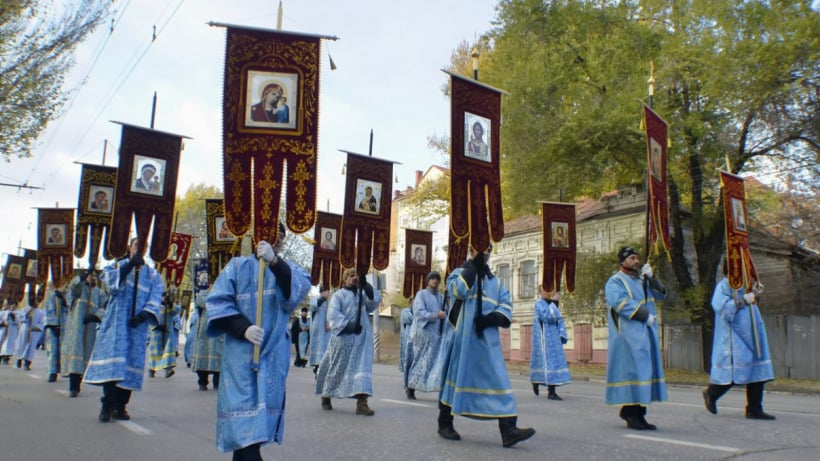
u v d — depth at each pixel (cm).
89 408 906
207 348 1220
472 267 669
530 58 2355
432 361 1120
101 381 764
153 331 1532
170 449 620
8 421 777
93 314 1052
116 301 793
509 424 643
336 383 933
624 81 2225
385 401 1102
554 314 1229
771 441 695
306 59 553
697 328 2494
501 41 2584
